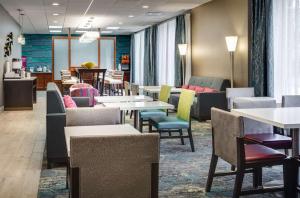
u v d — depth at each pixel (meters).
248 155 2.72
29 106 9.05
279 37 6.20
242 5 7.04
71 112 2.97
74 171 1.68
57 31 15.47
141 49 15.34
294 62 5.86
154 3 8.66
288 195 2.83
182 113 4.79
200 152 4.62
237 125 2.59
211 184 3.17
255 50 6.47
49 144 3.91
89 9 9.53
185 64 9.79
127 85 7.31
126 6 9.07
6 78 9.18
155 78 13.12
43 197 3.09
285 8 6.03
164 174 3.70
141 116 5.25
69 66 14.36
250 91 5.97
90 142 1.67
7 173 3.79
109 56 15.32
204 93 7.23
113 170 1.71
